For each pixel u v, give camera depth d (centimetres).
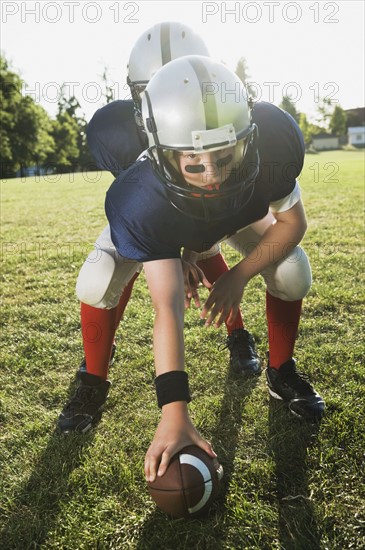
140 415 205
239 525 149
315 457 174
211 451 152
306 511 152
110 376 236
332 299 312
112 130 209
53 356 261
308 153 3875
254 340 254
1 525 155
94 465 175
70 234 582
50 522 155
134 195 158
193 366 241
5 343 278
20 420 207
